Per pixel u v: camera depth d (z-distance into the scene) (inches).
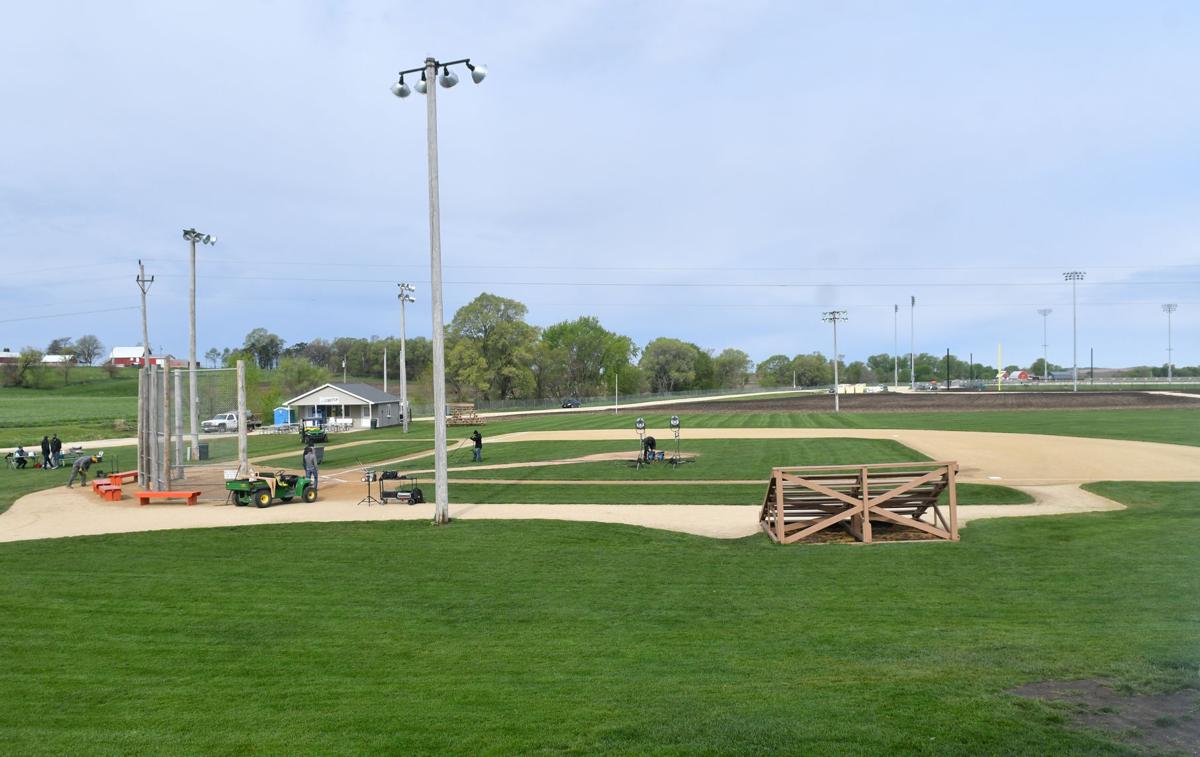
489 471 1226.0
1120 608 435.8
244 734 290.7
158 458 1048.8
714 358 7150.6
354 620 454.6
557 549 637.9
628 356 5821.9
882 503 667.4
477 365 4247.0
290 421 2906.0
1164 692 296.4
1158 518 705.6
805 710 291.0
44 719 312.7
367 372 7322.8
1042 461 1200.2
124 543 689.0
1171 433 1616.6
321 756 266.8
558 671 360.2
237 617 462.6
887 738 260.2
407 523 758.5
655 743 264.8
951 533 643.5
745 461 1277.1
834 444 1551.4
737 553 616.4
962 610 445.7
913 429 1950.1
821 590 502.6
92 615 470.6
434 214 757.9
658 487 1007.0
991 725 268.5
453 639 417.1
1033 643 372.5
